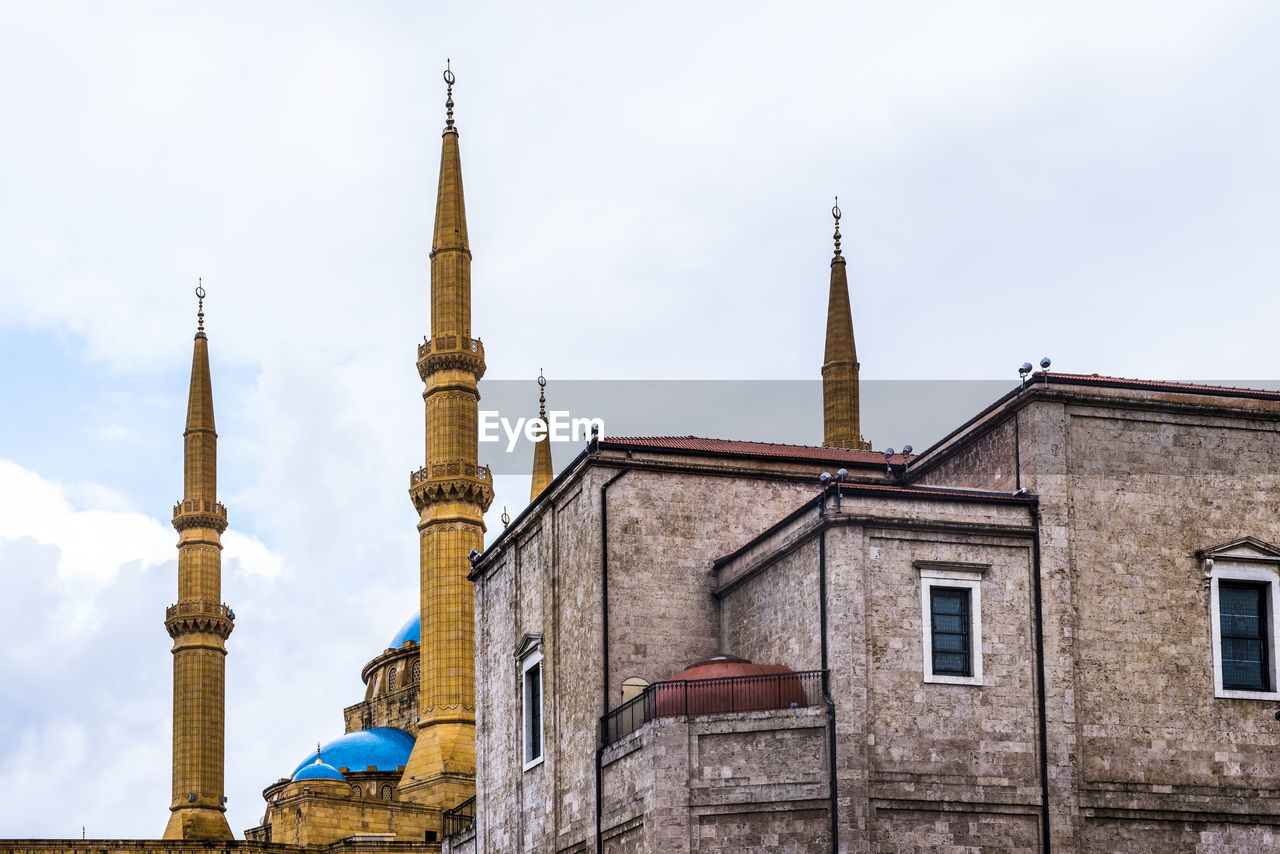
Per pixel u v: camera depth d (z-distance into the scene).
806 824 42.59
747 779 43.19
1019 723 43.56
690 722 43.78
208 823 125.44
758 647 48.34
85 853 98.81
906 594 43.78
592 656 50.19
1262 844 44.56
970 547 44.44
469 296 117.94
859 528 43.78
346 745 124.31
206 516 134.12
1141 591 45.41
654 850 43.16
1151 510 45.97
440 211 118.62
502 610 61.12
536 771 55.44
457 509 113.00
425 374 116.69
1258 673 45.88
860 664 42.91
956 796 42.72
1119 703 44.50
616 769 47.53
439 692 110.69
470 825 66.31
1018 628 44.19
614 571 50.81
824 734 42.75
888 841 42.22
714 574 51.50
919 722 43.06
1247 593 46.50
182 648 130.25
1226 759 44.84
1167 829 44.00
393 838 101.31
